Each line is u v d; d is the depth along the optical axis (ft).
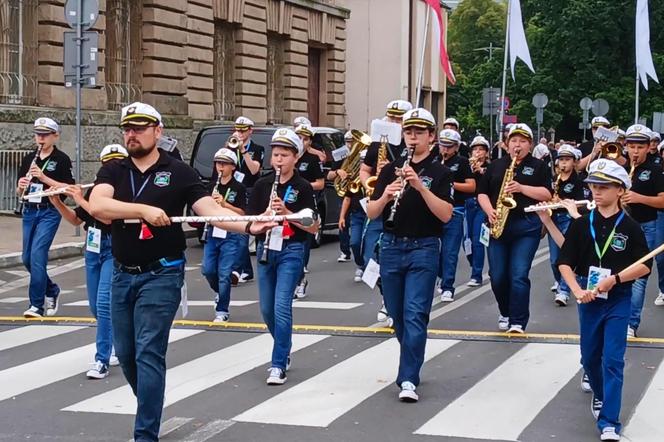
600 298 22.00
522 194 32.37
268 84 115.44
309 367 28.81
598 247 22.16
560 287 40.22
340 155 45.98
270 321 27.37
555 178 44.11
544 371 28.17
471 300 41.11
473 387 26.43
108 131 79.92
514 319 33.27
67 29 75.61
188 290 44.65
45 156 35.76
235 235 35.58
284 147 26.86
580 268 22.75
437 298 41.65
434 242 24.95
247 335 33.47
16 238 59.31
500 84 178.91
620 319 21.88
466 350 30.96
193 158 62.69
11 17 71.82
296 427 22.81
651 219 35.78
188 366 28.99
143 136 20.10
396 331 25.85
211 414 23.93
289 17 116.47
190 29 95.09
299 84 119.75
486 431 22.43
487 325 35.35
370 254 37.47
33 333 34.09
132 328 20.58
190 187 20.39
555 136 188.96
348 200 45.60
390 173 25.57
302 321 36.19
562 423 23.11
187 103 93.35
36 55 74.08
